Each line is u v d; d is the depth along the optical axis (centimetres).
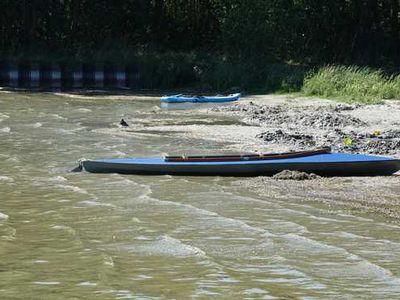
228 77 9838
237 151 4688
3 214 3089
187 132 5606
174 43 11538
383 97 8188
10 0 11038
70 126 5969
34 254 2527
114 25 11450
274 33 10431
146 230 2844
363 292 2162
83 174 3975
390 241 2709
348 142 4931
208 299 2092
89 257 2494
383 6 11119
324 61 10800
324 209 3203
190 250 2583
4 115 6731
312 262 2452
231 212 3139
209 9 11450
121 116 6756
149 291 2159
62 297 2106
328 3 10862
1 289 2169
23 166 4184
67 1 11275
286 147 4844
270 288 2192
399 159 4019
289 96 8744
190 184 3731
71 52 10950
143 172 3988
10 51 10825
